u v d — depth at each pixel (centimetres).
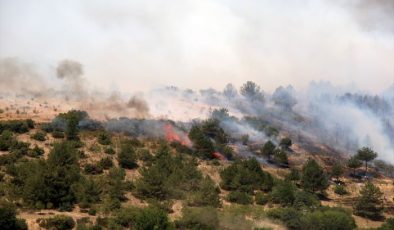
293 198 13825
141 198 13100
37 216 10912
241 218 11800
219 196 14088
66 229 10556
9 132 15112
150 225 10475
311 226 11906
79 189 12169
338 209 13375
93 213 11506
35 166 12581
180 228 11219
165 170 14225
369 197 14188
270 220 12200
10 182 12150
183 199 13250
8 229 9856
